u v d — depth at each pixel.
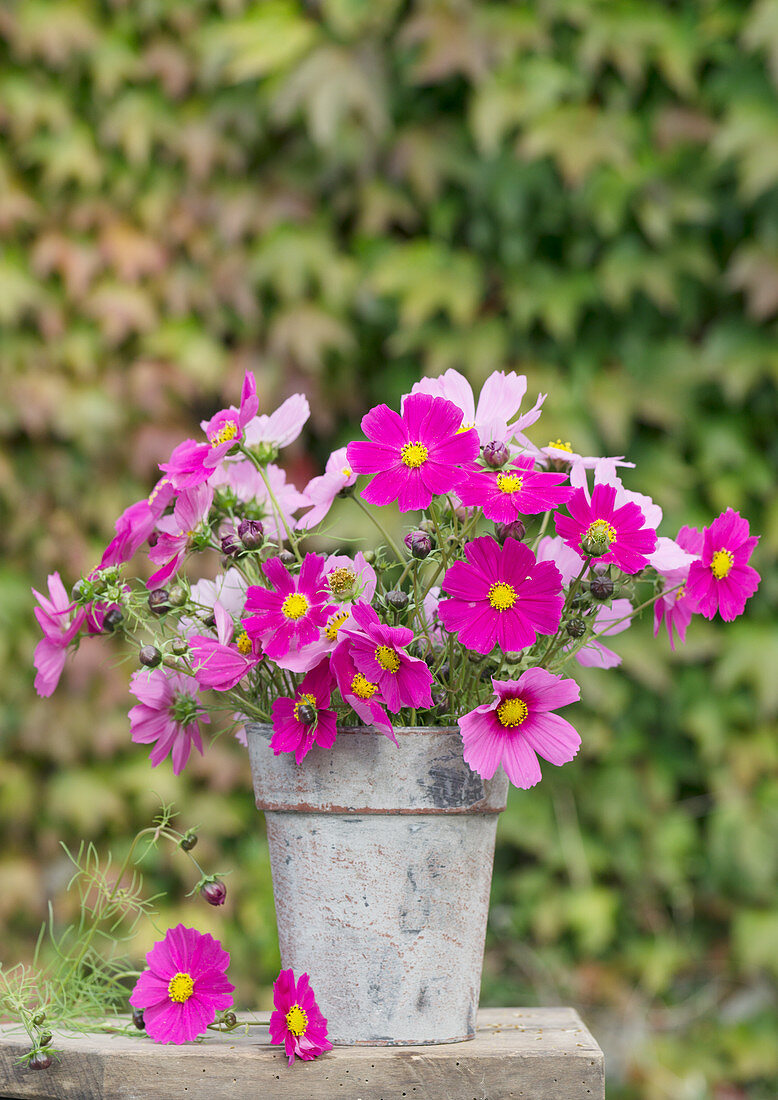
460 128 3.73
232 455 2.69
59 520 3.87
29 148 3.87
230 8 3.79
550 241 3.78
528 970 3.84
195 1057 2.61
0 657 3.79
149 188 3.93
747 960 3.71
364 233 3.85
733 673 3.69
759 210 3.63
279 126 3.83
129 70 3.85
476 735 2.59
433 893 2.63
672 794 3.82
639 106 3.70
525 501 2.58
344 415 3.92
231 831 3.77
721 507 3.76
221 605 2.67
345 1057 2.60
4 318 3.80
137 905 2.75
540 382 3.71
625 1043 3.74
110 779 3.80
